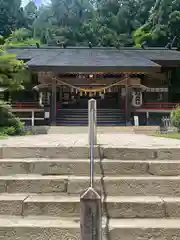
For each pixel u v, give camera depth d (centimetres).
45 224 363
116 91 2639
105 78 2581
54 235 352
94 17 6706
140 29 5262
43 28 6962
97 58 2592
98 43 5625
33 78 2758
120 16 6200
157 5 5062
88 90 2312
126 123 2234
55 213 392
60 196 423
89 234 282
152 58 2797
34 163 476
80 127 1841
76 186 432
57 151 516
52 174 472
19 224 362
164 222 371
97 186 429
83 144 563
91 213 283
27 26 7600
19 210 395
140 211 390
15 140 765
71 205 392
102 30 5803
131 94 2438
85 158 509
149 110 2427
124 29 6056
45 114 2377
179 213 390
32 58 2736
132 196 424
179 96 3012
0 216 392
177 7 4750
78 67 2266
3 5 7000
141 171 467
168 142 684
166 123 2112
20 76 1620
